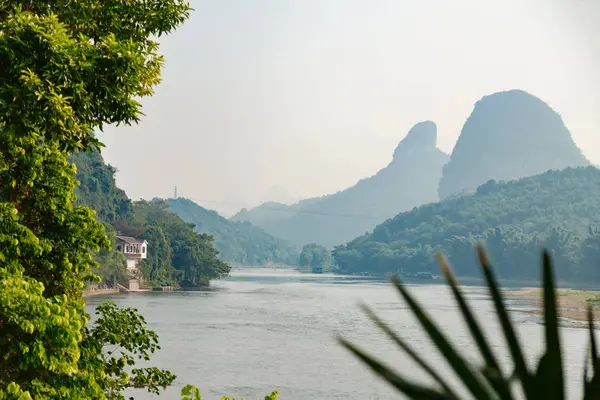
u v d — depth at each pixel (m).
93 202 141.50
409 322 70.69
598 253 182.75
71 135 9.81
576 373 31.20
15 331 9.60
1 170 10.62
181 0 12.41
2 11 10.16
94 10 11.94
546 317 1.21
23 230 10.55
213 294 119.56
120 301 94.81
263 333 59.16
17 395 8.60
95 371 12.41
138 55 10.58
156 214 183.50
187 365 41.16
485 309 85.00
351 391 34.91
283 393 34.25
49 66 9.22
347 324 67.75
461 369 1.26
